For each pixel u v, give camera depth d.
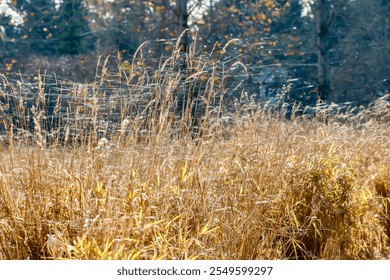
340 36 40.50
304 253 5.13
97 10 30.78
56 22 36.03
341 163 6.05
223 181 4.98
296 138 6.50
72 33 36.22
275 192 5.21
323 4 19.98
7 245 4.21
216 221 4.40
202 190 4.63
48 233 4.34
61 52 36.38
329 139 6.46
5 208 4.36
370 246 5.40
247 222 4.49
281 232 4.86
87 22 35.84
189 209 4.39
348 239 5.20
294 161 5.80
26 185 4.52
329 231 5.21
